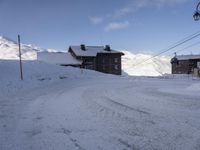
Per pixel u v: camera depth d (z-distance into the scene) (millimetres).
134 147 4449
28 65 32156
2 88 13930
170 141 4754
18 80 18891
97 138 4980
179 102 9773
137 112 7652
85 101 10023
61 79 25172
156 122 6309
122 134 5254
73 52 59250
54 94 12445
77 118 6773
